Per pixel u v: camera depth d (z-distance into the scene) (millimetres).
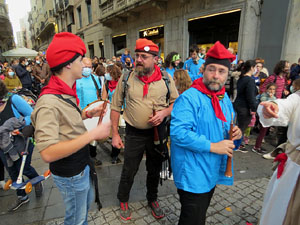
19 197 2307
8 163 2123
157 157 2064
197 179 1338
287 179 1323
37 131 1065
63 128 1193
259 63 4848
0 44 34594
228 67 1300
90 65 3113
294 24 5578
